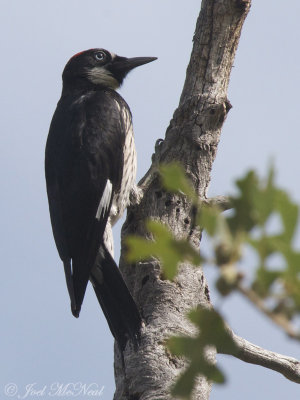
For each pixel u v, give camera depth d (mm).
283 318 2787
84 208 11555
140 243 3059
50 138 12445
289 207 2762
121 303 9312
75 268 10555
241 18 10359
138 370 8305
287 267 2771
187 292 9062
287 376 9930
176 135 10211
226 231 2877
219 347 3033
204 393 7875
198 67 10391
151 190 10023
